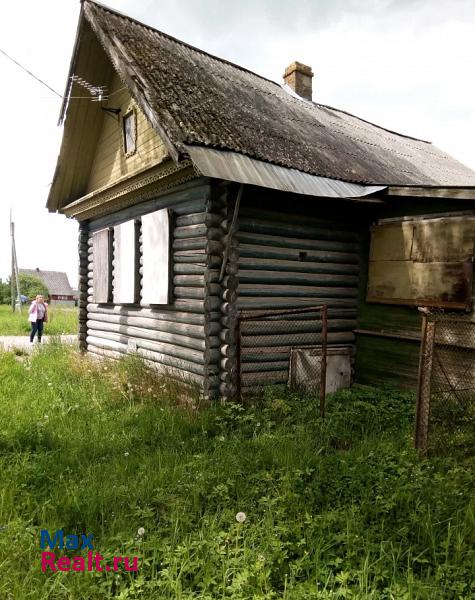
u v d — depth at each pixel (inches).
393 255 281.3
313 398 251.6
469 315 242.1
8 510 128.5
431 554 109.4
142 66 272.5
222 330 247.1
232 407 216.1
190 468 155.9
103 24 300.0
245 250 254.7
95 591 98.4
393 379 283.6
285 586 95.3
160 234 280.4
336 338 296.8
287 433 194.1
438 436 175.0
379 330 292.4
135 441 184.5
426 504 127.0
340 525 119.3
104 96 347.3
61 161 385.7
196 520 126.6
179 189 270.7
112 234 359.6
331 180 264.7
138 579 99.7
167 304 275.4
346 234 298.7
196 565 103.5
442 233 254.7
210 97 290.5
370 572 101.3
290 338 275.1
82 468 157.6
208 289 243.6
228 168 220.1
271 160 245.3
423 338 167.8
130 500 134.6
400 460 158.7
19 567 104.7
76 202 379.9
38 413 213.9
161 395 243.8
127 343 340.5
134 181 287.3
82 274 425.4
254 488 139.3
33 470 151.8
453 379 244.2
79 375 298.7
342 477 147.5
